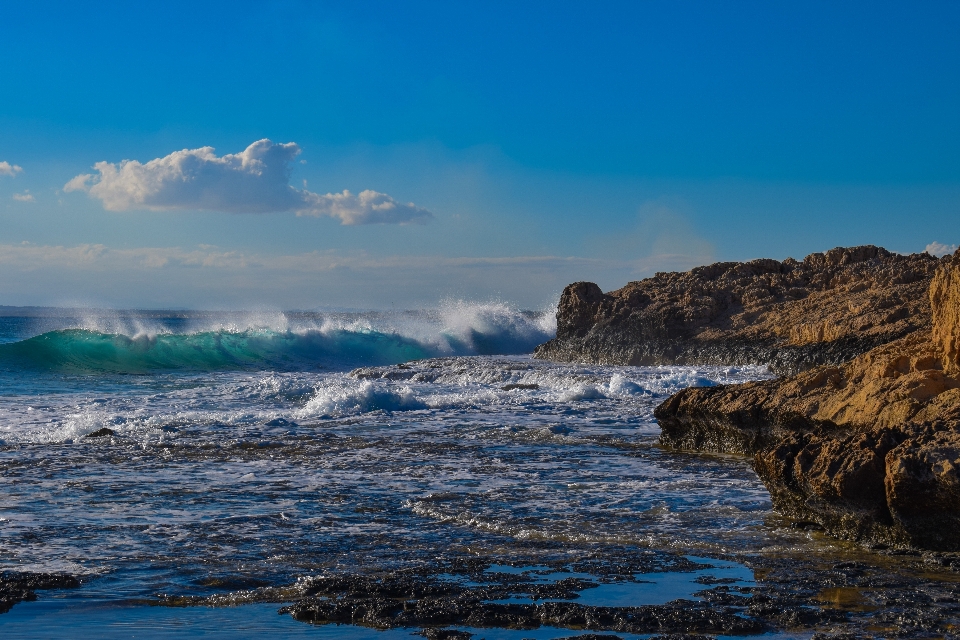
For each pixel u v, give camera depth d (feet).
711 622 17.89
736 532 26.18
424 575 21.77
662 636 17.42
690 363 113.50
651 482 34.96
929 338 37.14
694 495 31.94
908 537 24.04
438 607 19.02
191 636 17.54
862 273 123.44
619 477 36.37
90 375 114.73
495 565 22.70
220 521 28.04
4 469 38.60
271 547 24.71
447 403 71.10
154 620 18.53
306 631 17.89
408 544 25.03
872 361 37.88
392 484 34.88
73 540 25.49
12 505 30.63
